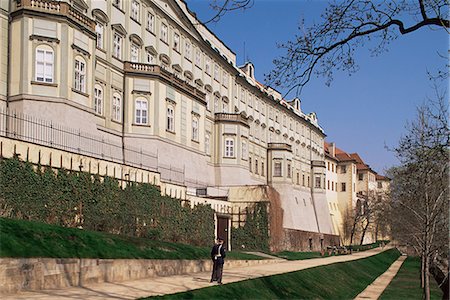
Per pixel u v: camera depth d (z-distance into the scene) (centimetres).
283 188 9156
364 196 13575
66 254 2364
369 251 9556
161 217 4306
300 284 3525
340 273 4684
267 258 5069
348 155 14200
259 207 6022
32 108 3738
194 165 5981
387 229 11988
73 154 3372
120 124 5097
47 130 3641
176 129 5619
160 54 5919
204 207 5134
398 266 7462
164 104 5378
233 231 5975
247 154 7650
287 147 9306
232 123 7338
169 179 5147
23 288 2084
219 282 2742
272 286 3147
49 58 3844
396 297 4034
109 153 4603
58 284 2273
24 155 2984
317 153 12344
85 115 4075
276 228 6219
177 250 3428
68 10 3950
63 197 3231
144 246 3127
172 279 2873
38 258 2166
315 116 12581
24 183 2947
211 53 7362
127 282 2636
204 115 6394
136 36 5422
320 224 10988
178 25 6366
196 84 6856
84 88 4094
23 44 3794
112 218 3638
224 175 7169
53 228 2612
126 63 5197
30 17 3828
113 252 2719
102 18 4850
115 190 3741
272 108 9719
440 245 3591
